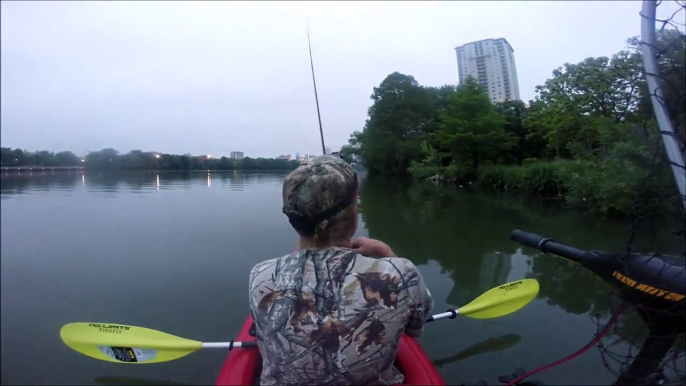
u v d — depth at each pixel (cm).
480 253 511
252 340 203
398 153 2662
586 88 1064
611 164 684
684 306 178
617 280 207
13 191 924
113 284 402
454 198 1167
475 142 1808
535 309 338
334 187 133
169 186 1025
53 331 311
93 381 249
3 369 261
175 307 348
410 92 2830
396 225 709
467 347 282
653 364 201
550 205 970
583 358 261
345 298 123
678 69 179
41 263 461
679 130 181
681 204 209
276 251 507
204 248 521
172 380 250
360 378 126
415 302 132
